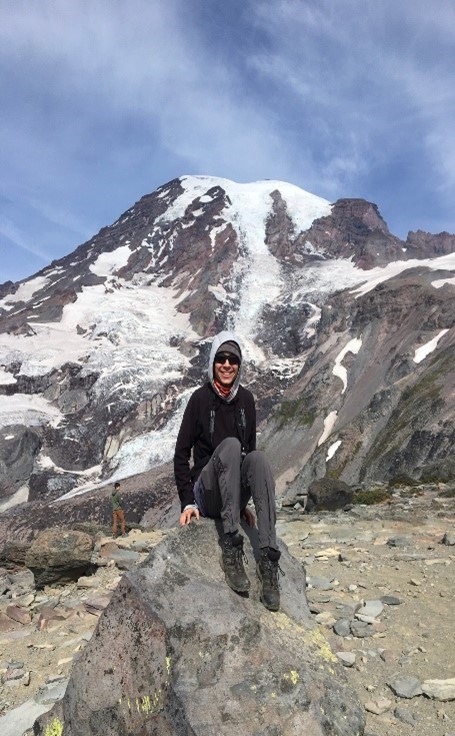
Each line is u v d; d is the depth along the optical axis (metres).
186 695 3.27
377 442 113.88
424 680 5.08
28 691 5.75
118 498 17.25
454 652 5.64
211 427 4.14
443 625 6.38
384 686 5.04
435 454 93.25
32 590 10.79
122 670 3.63
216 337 4.21
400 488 20.97
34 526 172.38
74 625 7.84
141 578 3.90
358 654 5.71
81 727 3.66
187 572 3.93
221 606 3.71
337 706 3.36
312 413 164.75
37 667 6.39
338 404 166.00
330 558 10.06
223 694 3.27
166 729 3.29
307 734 3.15
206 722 3.15
